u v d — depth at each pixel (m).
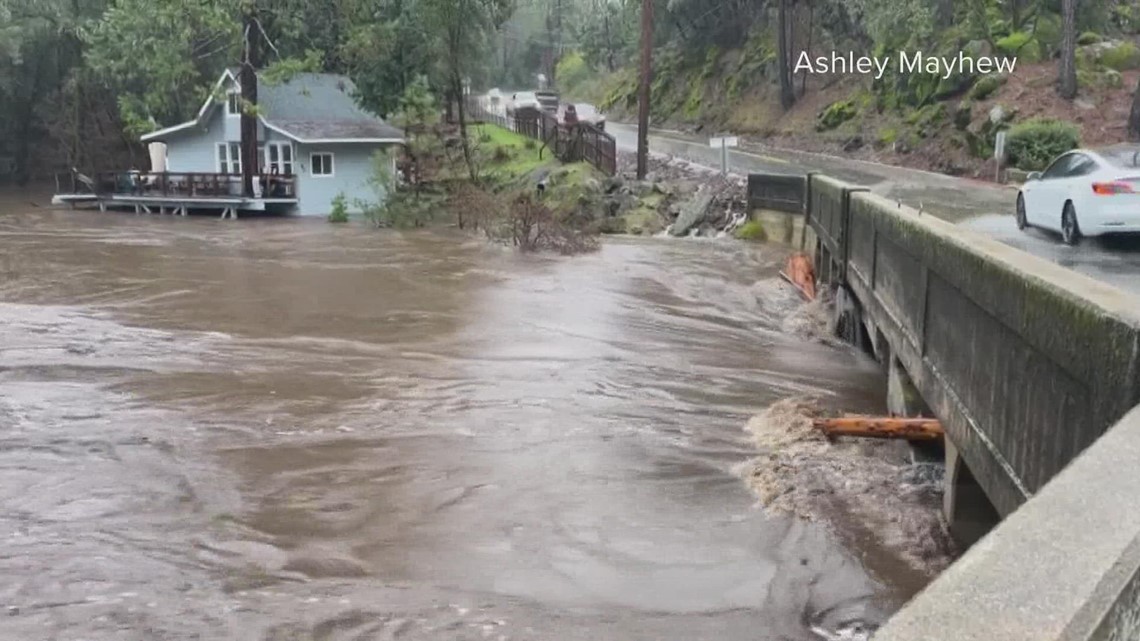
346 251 22.27
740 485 7.52
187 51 33.72
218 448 8.47
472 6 34.41
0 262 20.23
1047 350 4.19
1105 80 27.47
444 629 5.36
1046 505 1.85
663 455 8.23
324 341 12.67
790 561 6.19
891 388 9.04
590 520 6.89
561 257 20.75
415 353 12.02
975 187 21.31
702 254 20.98
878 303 9.51
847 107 36.25
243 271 19.05
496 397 10.05
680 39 54.91
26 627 5.37
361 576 6.05
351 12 33.59
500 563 6.23
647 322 14.02
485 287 16.95
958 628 1.38
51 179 44.12
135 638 5.26
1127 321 3.45
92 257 21.16
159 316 14.34
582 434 8.82
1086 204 11.36
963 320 5.75
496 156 36.16
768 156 33.38
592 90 73.06
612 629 5.36
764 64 45.16
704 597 5.74
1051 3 30.53
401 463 8.09
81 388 10.33
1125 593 1.55
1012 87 28.08
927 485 7.27
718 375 10.98
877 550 6.30
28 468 7.93
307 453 8.34
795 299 15.73
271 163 33.31
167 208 33.19
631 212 26.06
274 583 5.96
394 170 33.22
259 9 31.47
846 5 37.06
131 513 7.05
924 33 31.88
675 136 44.16
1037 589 1.50
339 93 35.56
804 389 10.41
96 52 33.69
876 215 9.65
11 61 40.97
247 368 11.22
